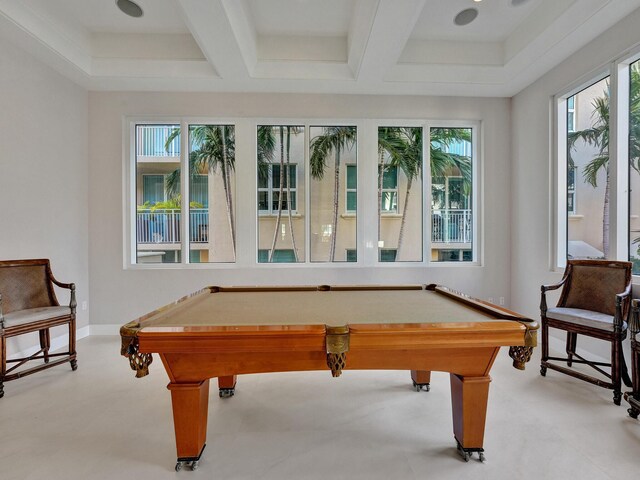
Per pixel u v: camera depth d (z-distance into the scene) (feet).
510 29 10.54
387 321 5.06
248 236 12.73
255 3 9.53
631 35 8.13
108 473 4.99
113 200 12.36
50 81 10.52
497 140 13.03
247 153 12.71
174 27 10.62
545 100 11.10
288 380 8.21
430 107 12.89
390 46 9.41
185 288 12.45
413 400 7.19
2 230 8.96
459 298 6.55
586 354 9.36
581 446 5.59
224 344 4.34
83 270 12.01
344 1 9.41
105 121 12.32
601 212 9.87
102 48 10.96
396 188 13.37
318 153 13.17
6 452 5.47
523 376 8.42
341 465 5.16
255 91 12.41
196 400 5.01
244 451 5.48
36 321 8.12
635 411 6.39
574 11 8.26
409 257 13.41
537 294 11.52
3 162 8.99
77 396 7.43
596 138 9.99
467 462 5.21
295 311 5.80
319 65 11.22
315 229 13.23
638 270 8.40
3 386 7.71
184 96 12.45
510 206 13.03
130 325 4.55
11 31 8.70
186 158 12.77
